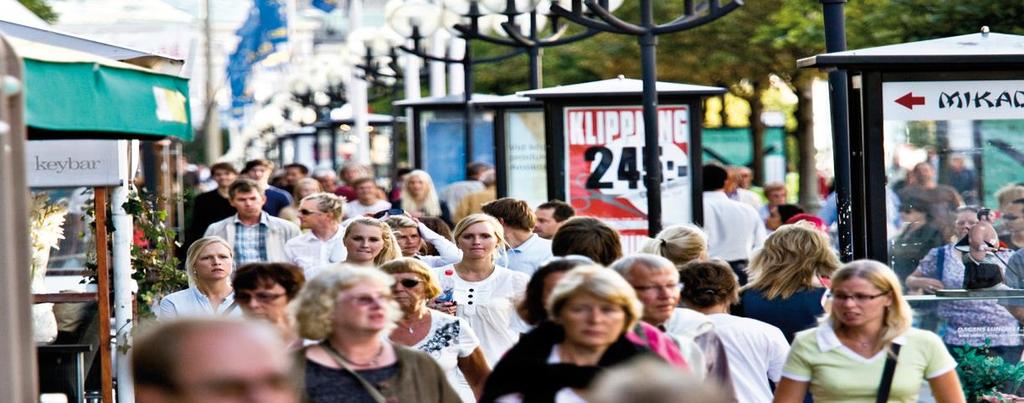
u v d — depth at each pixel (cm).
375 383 1358
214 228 3316
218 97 8000
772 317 1953
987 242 2148
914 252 2156
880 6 4834
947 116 2136
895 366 1565
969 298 2108
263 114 9400
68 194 2933
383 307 1363
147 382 750
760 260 1983
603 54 7150
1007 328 2106
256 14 7200
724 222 3409
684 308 1756
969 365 2083
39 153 2288
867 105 2120
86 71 1420
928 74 2130
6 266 995
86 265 2480
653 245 2091
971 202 2153
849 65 2097
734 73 7000
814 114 7406
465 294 2141
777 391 1606
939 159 2145
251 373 749
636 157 3388
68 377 2461
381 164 9494
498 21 4575
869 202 2119
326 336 1366
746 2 6581
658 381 699
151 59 1794
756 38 6075
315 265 2956
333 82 8744
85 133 1761
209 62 7400
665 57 6875
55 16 4516
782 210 4078
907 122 2136
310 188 4303
